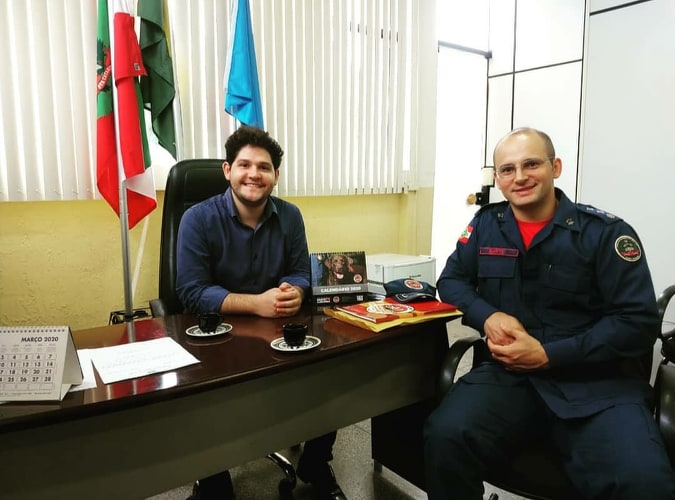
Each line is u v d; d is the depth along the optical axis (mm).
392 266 2984
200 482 1650
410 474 1752
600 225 1386
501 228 1523
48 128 2217
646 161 2941
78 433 912
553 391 1291
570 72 3857
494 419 1270
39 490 894
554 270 1407
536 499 1184
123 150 2150
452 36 4156
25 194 2205
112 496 969
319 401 1262
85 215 2416
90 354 1131
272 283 1748
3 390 885
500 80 4359
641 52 2900
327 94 3146
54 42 2195
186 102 2611
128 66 2133
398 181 3615
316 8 3021
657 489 1004
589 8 3107
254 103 2566
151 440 998
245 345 1208
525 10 4105
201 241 1626
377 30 3326
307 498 1775
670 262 2898
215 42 2660
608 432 1144
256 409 1142
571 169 3943
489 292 1524
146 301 2648
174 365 1062
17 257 2273
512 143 1434
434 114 3748
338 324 1395
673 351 1838
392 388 1438
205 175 1900
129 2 2230
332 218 3424
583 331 1407
